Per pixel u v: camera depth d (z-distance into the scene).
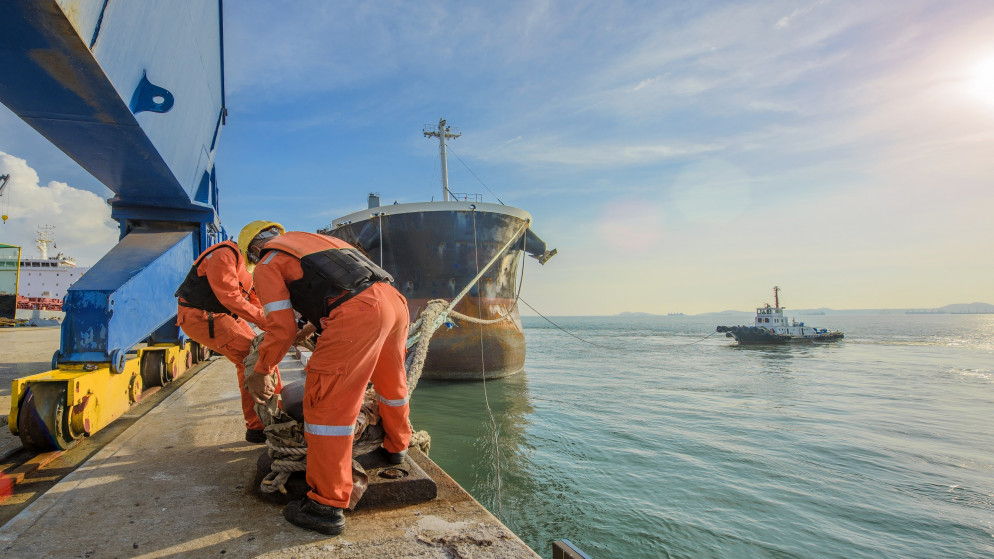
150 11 2.78
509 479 7.61
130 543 1.74
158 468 2.63
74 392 2.98
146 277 4.07
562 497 6.89
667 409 13.91
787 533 5.95
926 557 5.45
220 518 1.98
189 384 5.51
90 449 3.04
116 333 3.59
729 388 18.64
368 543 1.77
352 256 2.06
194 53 4.26
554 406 13.88
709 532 5.89
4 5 1.74
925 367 29.16
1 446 3.06
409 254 17.80
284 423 2.14
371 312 1.92
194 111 4.61
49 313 30.17
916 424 12.64
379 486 2.13
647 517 6.26
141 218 5.55
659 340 58.91
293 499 2.13
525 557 1.66
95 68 2.35
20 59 2.22
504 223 18.09
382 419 2.50
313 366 1.89
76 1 1.89
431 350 17.44
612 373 23.25
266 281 1.99
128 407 3.91
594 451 9.30
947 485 7.85
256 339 2.57
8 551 1.66
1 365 7.96
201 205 5.55
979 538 5.90
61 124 3.05
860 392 18.52
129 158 3.84
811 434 11.17
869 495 7.34
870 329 118.62
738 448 9.76
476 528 1.91
